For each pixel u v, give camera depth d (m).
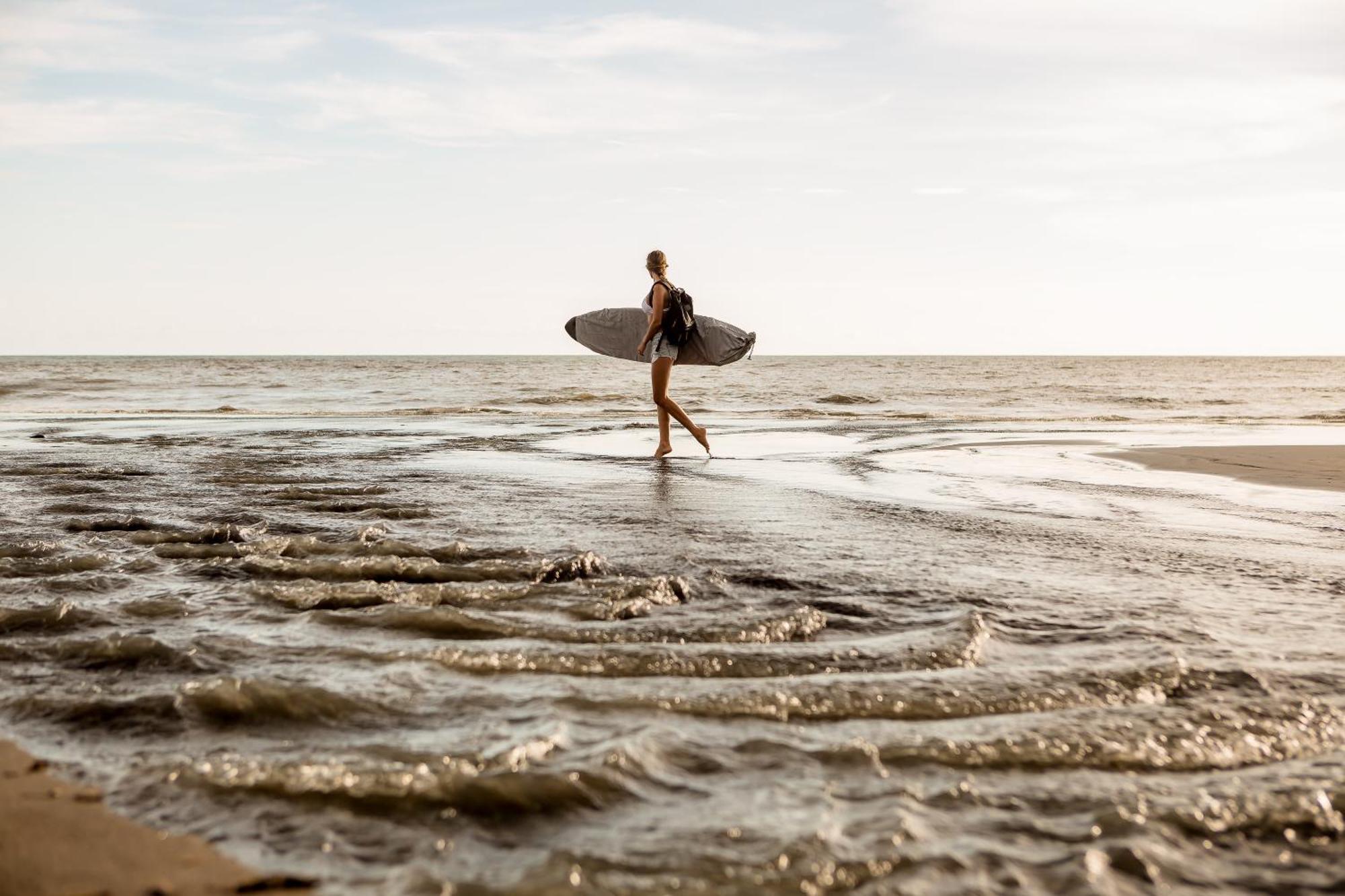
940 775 1.93
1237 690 2.48
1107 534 4.99
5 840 1.57
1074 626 3.13
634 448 10.59
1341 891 1.50
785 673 2.62
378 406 24.56
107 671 2.53
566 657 2.62
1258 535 5.04
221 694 2.26
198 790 1.78
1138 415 22.28
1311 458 9.39
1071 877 1.52
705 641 2.89
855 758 2.00
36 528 4.69
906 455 9.81
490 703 2.29
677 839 1.63
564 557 3.97
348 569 3.74
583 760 1.93
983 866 1.55
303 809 1.73
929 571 3.95
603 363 85.75
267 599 3.29
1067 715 2.25
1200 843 1.66
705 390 35.81
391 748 1.98
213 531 4.45
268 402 26.30
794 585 3.67
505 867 1.53
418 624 2.98
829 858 1.56
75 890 1.43
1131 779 1.93
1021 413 23.08
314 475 7.36
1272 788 1.85
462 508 5.65
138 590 3.43
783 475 7.90
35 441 10.66
